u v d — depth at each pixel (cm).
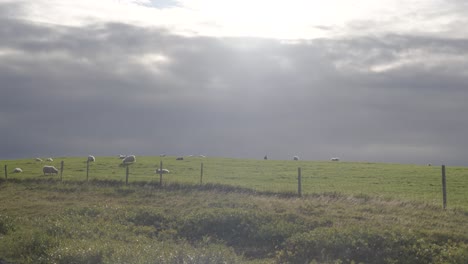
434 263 1847
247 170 6231
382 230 2156
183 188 4097
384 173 5781
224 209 2784
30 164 7775
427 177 5256
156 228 2608
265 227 2352
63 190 4388
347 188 4191
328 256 1948
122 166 6981
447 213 2689
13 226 2573
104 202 3684
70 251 1889
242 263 1809
